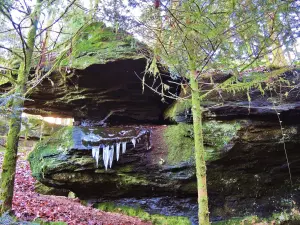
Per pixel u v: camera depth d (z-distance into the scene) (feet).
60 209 18.47
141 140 19.90
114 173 19.35
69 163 19.19
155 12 10.36
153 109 23.12
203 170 11.10
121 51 19.49
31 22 12.73
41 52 14.60
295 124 18.74
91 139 19.16
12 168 12.01
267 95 19.20
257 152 18.63
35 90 21.27
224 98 19.22
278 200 19.56
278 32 9.62
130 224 18.33
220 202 19.36
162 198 20.25
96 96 21.62
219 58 10.77
